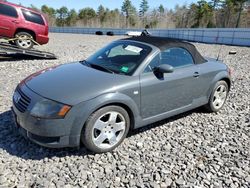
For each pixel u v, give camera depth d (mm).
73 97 3475
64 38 31062
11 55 11047
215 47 23219
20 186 3078
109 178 3322
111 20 108688
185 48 4852
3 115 4918
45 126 3408
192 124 5043
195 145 4250
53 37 32438
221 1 80250
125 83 3855
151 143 4219
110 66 4312
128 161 3697
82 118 3490
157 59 4332
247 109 6000
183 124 5020
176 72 4535
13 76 7938
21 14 11828
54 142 3520
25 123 3553
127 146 4086
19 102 3742
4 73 8250
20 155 3676
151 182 3295
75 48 16984
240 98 6781
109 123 3779
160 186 3242
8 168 3381
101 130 3729
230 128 4961
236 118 5457
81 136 3625
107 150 3848
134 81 3949
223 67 5613
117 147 4027
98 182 3234
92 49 16703
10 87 6730
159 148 4086
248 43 25812
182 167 3629
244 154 4059
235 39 27531
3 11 11406
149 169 3547
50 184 3145
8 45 10227
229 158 3932
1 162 3492
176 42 4770
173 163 3715
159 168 3584
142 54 4305
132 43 4668
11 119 4742
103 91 3629
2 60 10492
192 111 5719
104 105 3654
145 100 4121
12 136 4152
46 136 3475
